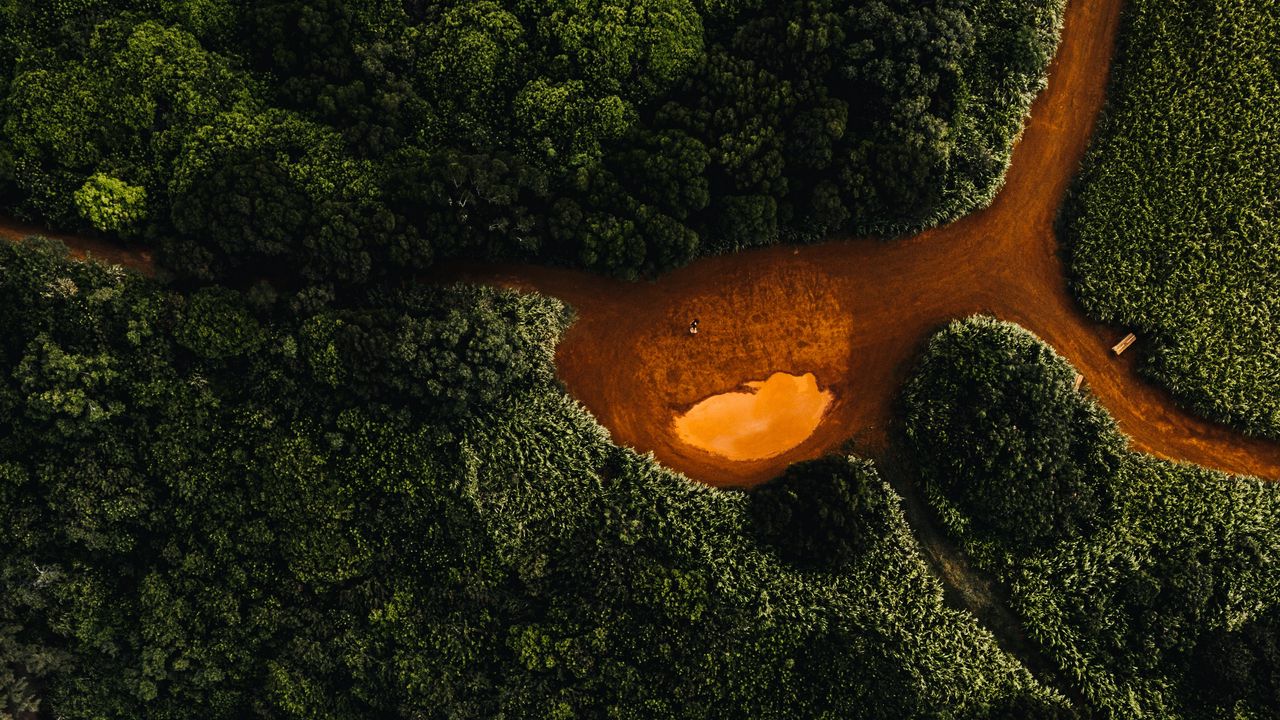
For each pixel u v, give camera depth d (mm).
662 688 45000
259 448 45500
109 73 45562
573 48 46562
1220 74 47562
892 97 45312
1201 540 45812
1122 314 47344
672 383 48219
